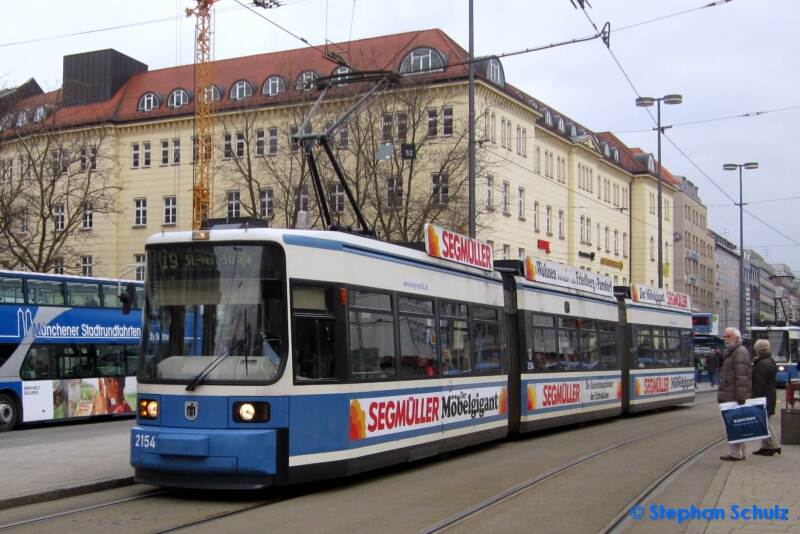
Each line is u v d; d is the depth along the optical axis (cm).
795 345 4788
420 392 1295
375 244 1217
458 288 1472
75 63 6003
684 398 2831
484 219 4203
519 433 1880
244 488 987
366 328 1166
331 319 1097
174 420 1019
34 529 863
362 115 3616
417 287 1323
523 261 1808
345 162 3784
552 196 5775
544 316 1858
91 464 1295
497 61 4806
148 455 1018
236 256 1050
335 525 871
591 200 6494
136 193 5612
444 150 4072
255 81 5447
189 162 5478
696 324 5300
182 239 1071
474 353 1511
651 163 7638
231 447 986
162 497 1061
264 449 991
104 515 937
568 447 1620
